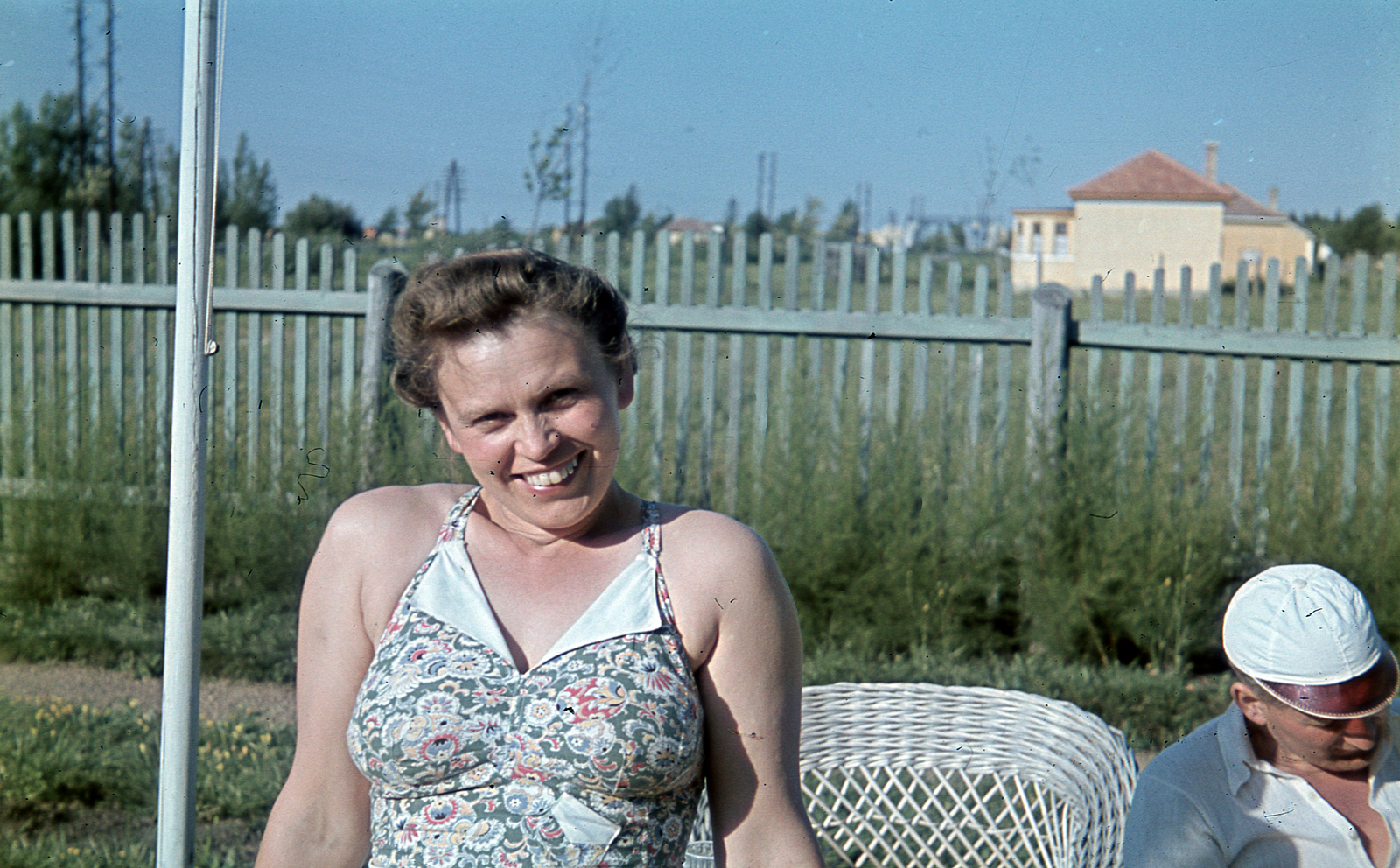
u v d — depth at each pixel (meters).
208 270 1.55
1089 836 1.95
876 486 5.17
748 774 1.49
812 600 5.07
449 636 1.47
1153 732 4.17
